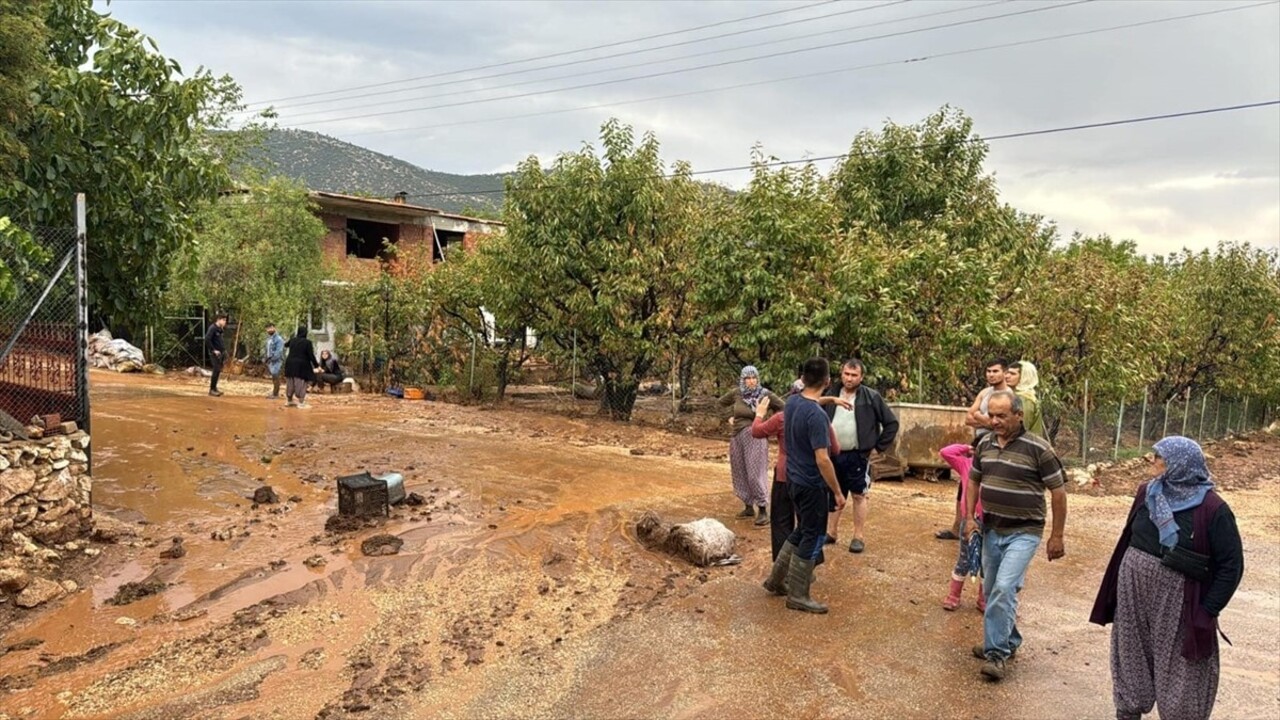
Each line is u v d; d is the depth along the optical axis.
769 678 4.87
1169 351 17.55
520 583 6.32
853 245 13.92
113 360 21.72
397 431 13.18
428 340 20.72
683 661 5.06
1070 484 12.11
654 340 16.28
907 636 5.57
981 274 13.80
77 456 6.83
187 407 14.62
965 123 18.59
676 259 16.50
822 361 5.89
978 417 7.06
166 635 5.19
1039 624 6.00
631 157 16.47
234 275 23.78
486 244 18.34
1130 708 4.23
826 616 5.86
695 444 13.77
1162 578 4.11
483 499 8.81
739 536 7.83
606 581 6.46
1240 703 4.97
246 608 5.64
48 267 7.06
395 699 4.48
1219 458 17.14
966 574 6.03
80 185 9.25
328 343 27.20
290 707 4.36
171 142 10.09
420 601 5.86
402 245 31.06
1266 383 22.16
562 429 14.70
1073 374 14.59
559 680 4.76
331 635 5.27
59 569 6.16
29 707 4.29
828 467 5.69
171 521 7.55
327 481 9.34
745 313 14.34
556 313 16.97
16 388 7.10
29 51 7.30
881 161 18.41
